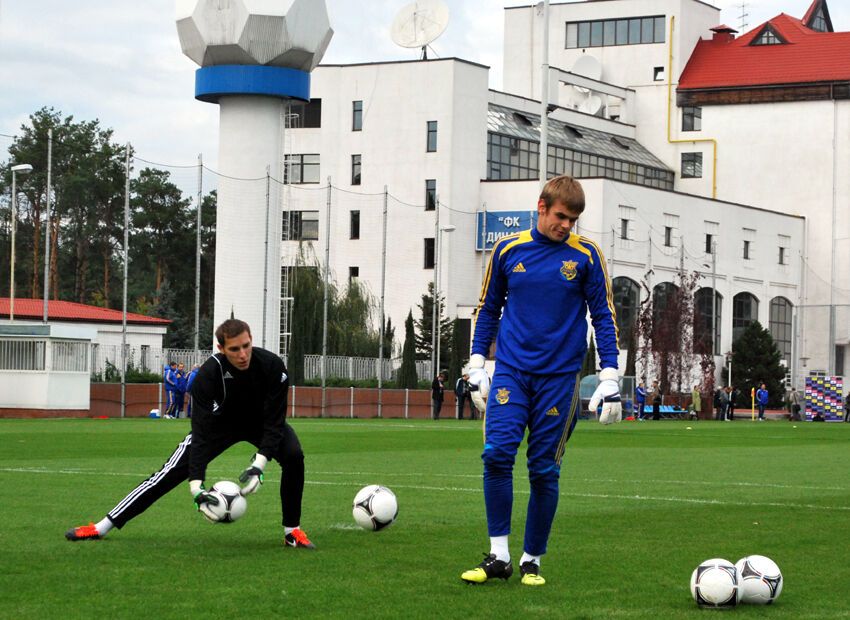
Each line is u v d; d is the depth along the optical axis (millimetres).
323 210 93312
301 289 69625
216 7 66688
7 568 9516
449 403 66625
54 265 112312
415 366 66812
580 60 106625
